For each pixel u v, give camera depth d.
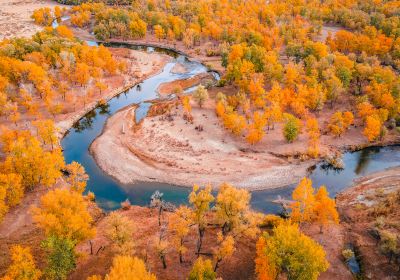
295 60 160.88
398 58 152.50
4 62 125.88
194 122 115.69
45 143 102.44
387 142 104.44
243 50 148.75
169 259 63.12
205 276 50.91
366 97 114.50
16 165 81.50
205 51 188.62
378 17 184.88
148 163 98.06
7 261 64.50
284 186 89.19
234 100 122.25
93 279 48.16
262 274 52.97
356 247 66.38
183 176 92.88
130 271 46.56
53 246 55.31
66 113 124.12
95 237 70.31
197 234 69.00
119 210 81.19
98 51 153.00
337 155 97.94
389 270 60.44
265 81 139.00
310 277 49.69
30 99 118.19
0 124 112.06
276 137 107.00
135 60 174.38
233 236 62.28
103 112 128.38
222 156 99.81
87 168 97.31
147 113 124.81
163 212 79.81
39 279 60.03
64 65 137.00
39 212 61.38
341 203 81.62
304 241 50.69
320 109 117.00
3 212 72.88
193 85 149.25
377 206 76.12
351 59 146.25
